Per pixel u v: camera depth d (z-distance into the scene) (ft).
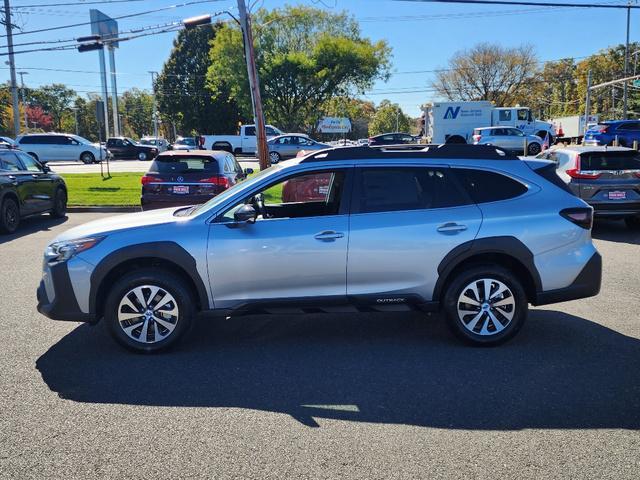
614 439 11.50
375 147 17.39
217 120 204.13
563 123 148.36
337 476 10.23
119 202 50.70
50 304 16.29
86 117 358.64
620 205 35.94
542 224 16.47
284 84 158.40
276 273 16.19
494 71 200.23
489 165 17.02
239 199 16.55
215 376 14.89
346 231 16.16
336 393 13.79
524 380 14.47
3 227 36.96
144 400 13.46
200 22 61.62
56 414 12.71
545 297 16.70
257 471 10.41
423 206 16.57
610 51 241.96
